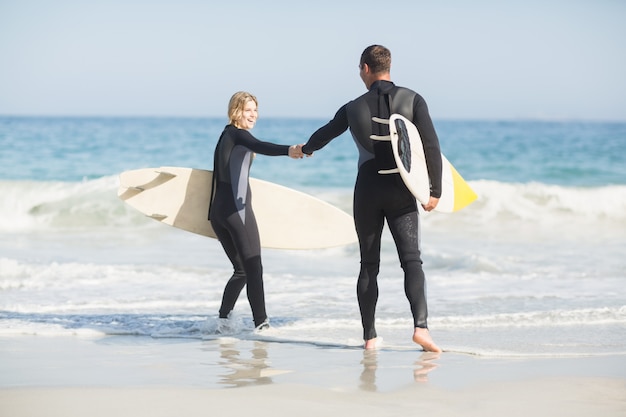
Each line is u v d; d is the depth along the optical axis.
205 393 3.87
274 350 5.31
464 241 13.14
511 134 51.66
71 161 27.17
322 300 7.59
